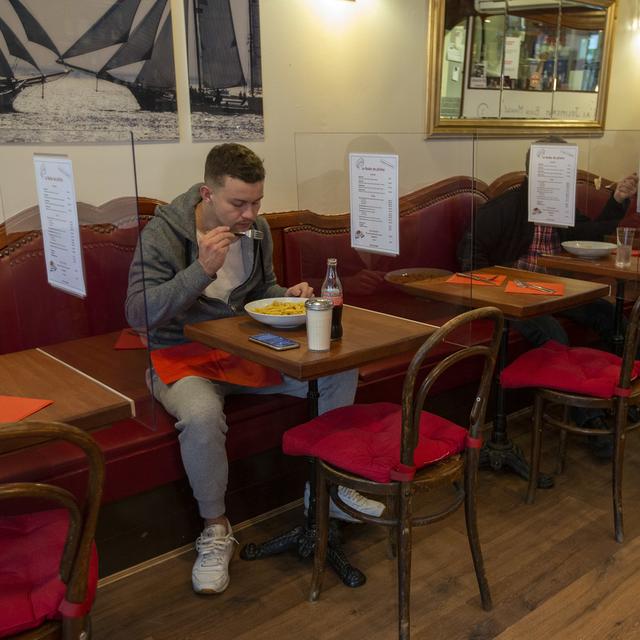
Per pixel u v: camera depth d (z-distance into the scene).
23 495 1.02
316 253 2.31
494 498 2.38
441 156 2.26
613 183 2.94
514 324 2.84
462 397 2.77
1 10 2.13
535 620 1.76
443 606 1.82
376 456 1.66
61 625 1.17
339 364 1.61
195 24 2.54
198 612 1.82
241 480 2.18
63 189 1.69
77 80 2.31
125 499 1.93
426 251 2.28
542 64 3.78
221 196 2.01
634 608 1.81
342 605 1.84
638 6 4.28
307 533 2.02
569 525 2.20
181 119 2.59
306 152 2.24
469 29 3.37
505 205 2.79
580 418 2.75
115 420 1.46
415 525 1.64
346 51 2.98
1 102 2.18
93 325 1.71
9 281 1.98
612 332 2.95
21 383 1.61
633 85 4.44
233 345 1.74
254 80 2.73
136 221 1.52
